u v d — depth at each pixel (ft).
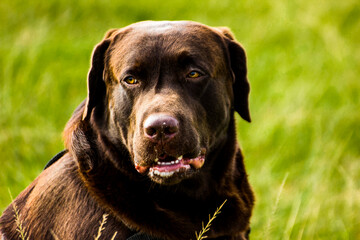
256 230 31.89
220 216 23.73
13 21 53.72
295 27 57.16
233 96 25.29
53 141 37.24
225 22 60.70
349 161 38.40
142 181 22.94
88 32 55.93
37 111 40.83
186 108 21.91
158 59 22.54
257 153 38.42
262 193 34.45
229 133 24.93
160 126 20.68
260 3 63.77
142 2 62.90
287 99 43.32
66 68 47.60
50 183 23.65
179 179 21.88
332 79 46.85
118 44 23.75
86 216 22.25
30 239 23.25
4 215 24.91
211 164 23.99
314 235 31.30
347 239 30.94
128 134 22.67
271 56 51.98
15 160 34.78
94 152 23.29
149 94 22.17
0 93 40.68
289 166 37.81
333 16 60.95
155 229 22.34
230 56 24.95
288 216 31.89
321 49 52.90
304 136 39.58
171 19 61.82
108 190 22.47
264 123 40.60
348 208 32.71
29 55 45.93
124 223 22.15
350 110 42.75
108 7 60.95
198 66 22.77
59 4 58.34
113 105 23.35
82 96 44.42
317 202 32.58
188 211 23.48
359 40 57.21
